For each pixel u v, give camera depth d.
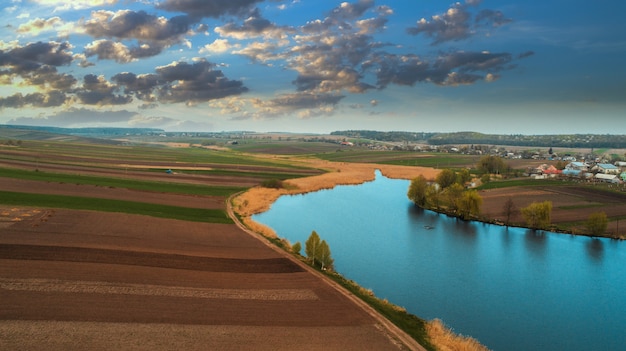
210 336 34.38
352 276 63.03
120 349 30.86
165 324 35.62
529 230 99.56
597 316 53.00
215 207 95.88
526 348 44.31
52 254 49.75
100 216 71.75
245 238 69.19
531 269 70.88
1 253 47.97
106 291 41.06
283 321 38.50
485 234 94.81
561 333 48.19
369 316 41.28
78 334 32.28
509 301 56.81
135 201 90.56
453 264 71.88
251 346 33.38
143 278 45.78
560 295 59.53
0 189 85.56
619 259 77.56
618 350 44.44
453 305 54.41
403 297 55.91
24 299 37.12
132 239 60.59
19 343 30.03
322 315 40.59
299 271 53.78
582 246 86.56
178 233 67.62
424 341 37.69
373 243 83.38
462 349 37.81
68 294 39.31
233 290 45.25
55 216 67.81
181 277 47.66
